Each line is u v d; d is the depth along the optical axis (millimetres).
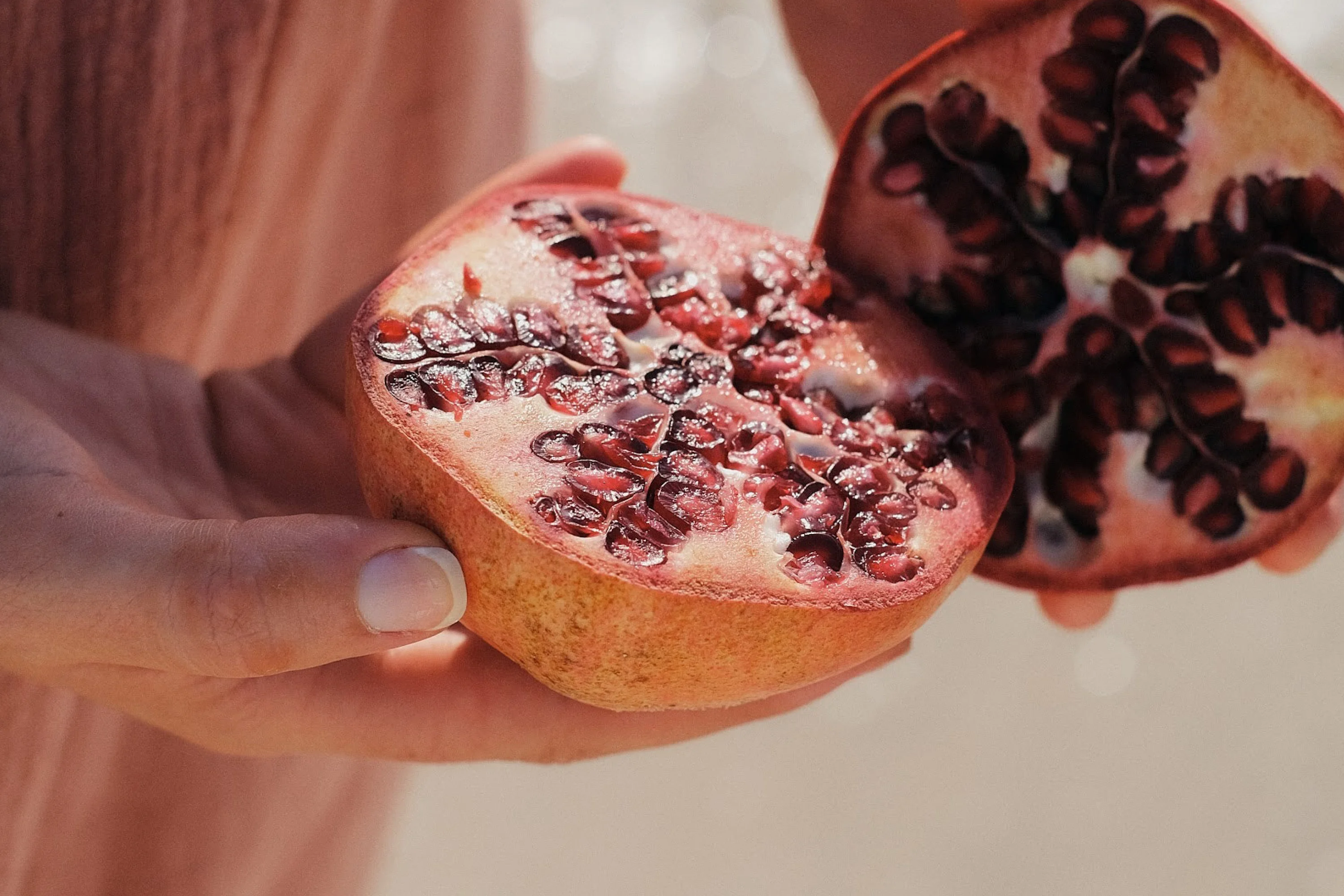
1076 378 510
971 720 830
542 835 824
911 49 583
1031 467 514
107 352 513
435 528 441
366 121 586
